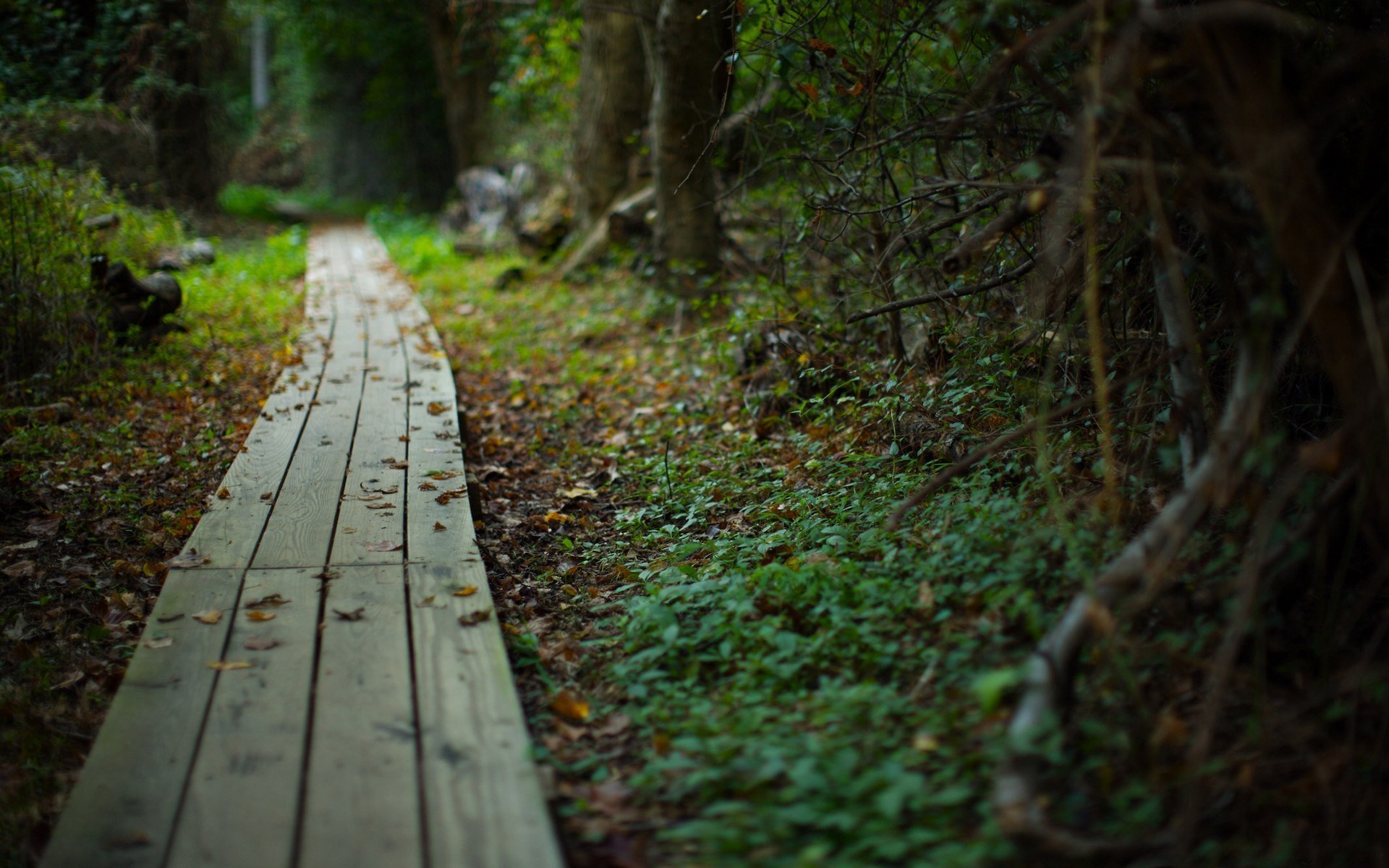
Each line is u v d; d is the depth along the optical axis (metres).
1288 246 2.31
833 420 5.25
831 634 2.97
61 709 3.18
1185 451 2.90
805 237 5.72
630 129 12.81
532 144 18.66
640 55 12.57
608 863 2.21
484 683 2.82
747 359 6.64
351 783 2.35
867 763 2.35
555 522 4.91
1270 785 2.34
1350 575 2.90
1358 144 2.76
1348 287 2.38
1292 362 3.18
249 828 2.20
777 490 4.77
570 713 2.89
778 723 2.61
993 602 2.84
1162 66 2.42
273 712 2.66
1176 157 2.74
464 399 7.58
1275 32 2.32
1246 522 2.87
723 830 2.13
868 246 5.57
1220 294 3.38
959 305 4.81
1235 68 2.28
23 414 6.21
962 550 3.19
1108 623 2.24
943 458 4.32
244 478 4.71
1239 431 2.35
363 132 30.20
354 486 4.60
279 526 4.07
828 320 6.02
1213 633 2.67
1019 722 2.08
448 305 11.70
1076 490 3.52
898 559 3.41
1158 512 3.16
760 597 3.30
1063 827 2.09
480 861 2.09
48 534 4.54
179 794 2.32
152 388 7.15
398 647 3.03
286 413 6.00
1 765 2.87
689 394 7.09
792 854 2.08
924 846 2.09
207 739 2.53
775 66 5.18
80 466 5.50
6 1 14.20
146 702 2.71
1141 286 3.48
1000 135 3.49
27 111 12.02
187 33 16.73
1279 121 2.27
